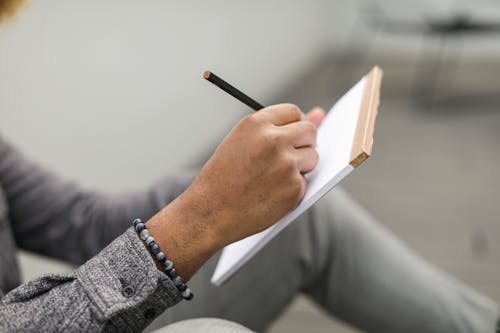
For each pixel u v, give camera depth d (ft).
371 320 2.36
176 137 7.20
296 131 1.47
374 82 1.82
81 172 5.14
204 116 7.97
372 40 13.14
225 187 1.44
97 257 1.44
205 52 7.67
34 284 1.43
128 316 1.39
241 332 1.40
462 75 11.19
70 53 4.83
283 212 1.45
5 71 3.92
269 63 9.96
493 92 10.00
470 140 7.92
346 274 2.33
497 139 7.88
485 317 2.38
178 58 6.99
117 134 5.78
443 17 10.31
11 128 4.02
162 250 1.45
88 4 5.06
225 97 8.60
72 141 4.94
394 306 2.32
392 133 8.35
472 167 7.08
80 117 5.04
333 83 11.14
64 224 2.32
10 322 1.35
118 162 5.86
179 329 1.42
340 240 2.32
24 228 2.32
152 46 6.34
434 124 8.62
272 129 1.45
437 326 2.32
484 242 5.40
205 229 1.45
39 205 2.32
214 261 2.18
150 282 1.38
